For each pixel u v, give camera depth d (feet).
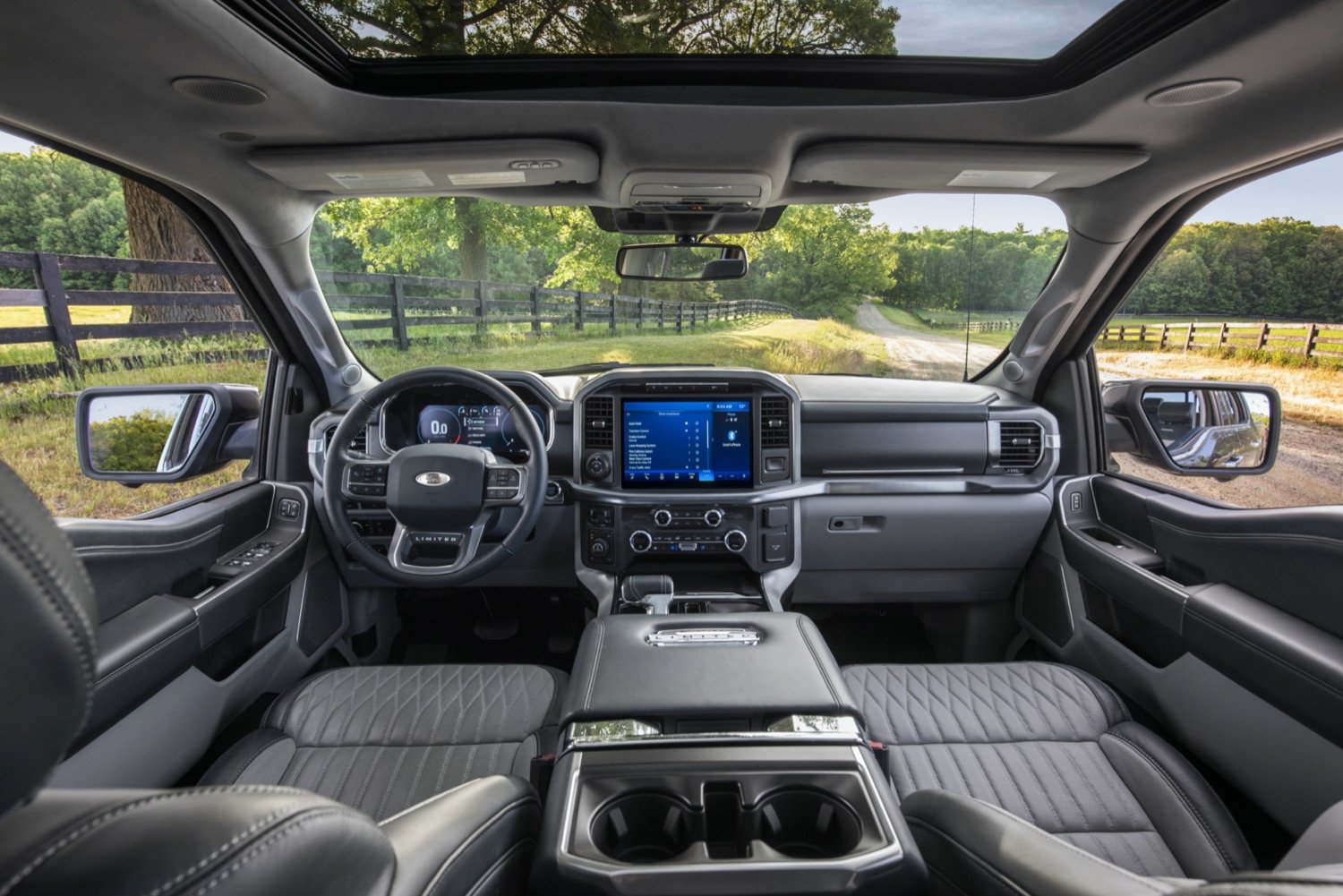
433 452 6.64
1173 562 6.52
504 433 8.19
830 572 8.44
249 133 5.80
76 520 4.65
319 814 1.59
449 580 6.76
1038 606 8.31
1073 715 5.60
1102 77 5.12
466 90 5.64
